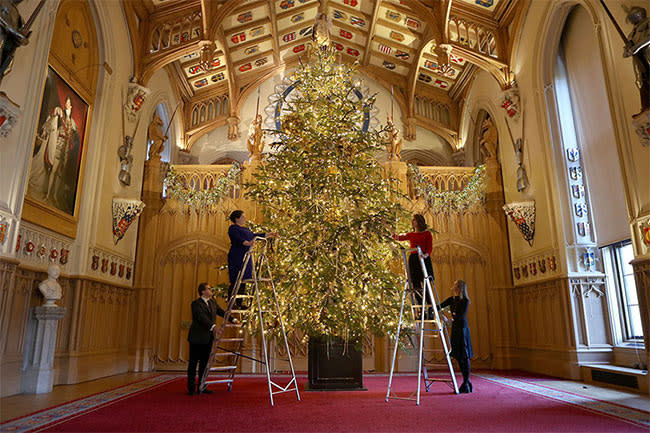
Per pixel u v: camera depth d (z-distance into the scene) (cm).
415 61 1513
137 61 1123
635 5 705
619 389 730
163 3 1162
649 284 680
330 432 416
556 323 970
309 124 825
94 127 973
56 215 825
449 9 1126
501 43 1179
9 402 611
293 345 1158
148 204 1226
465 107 1532
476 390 713
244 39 1462
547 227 1005
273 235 689
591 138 939
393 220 763
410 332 752
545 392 692
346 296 728
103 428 434
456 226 1259
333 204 781
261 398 639
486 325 1193
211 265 1217
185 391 727
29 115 700
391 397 625
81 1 920
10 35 602
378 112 1630
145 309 1159
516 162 1157
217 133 1606
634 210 717
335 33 1612
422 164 1611
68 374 841
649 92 648
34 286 762
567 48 1017
